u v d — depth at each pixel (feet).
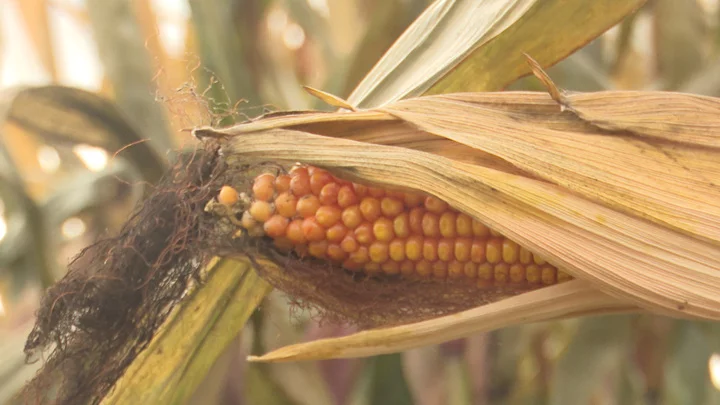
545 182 1.23
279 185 1.24
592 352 2.01
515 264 1.27
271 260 1.27
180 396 1.39
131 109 1.97
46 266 1.91
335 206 1.24
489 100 1.26
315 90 1.27
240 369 2.02
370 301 1.30
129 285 1.26
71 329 1.30
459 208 1.22
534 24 1.38
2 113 1.69
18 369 1.68
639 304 1.23
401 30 1.88
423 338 1.28
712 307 1.22
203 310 1.38
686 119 1.23
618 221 1.22
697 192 1.22
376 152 1.23
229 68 1.87
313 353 1.29
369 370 1.87
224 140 1.24
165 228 1.26
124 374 1.37
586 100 1.24
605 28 1.37
